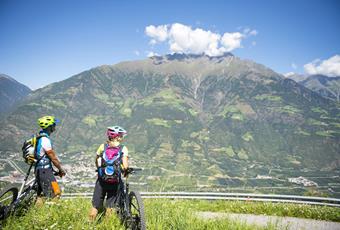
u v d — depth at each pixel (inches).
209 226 299.7
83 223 247.6
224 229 296.5
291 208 553.6
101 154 262.1
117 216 259.6
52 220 254.7
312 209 542.6
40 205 277.1
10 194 283.1
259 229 321.7
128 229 237.1
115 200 266.4
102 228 246.1
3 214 241.8
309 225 433.7
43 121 292.2
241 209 566.3
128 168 257.3
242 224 321.1
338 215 494.9
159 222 281.9
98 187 265.7
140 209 221.6
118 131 261.6
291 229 395.2
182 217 297.1
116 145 262.5
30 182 292.5
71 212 284.0
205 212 529.7
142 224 213.9
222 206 599.8
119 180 260.2
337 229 412.5
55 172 301.9
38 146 288.8
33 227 235.5
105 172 254.4
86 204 352.8
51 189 289.3
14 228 225.5
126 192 250.5
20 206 262.5
